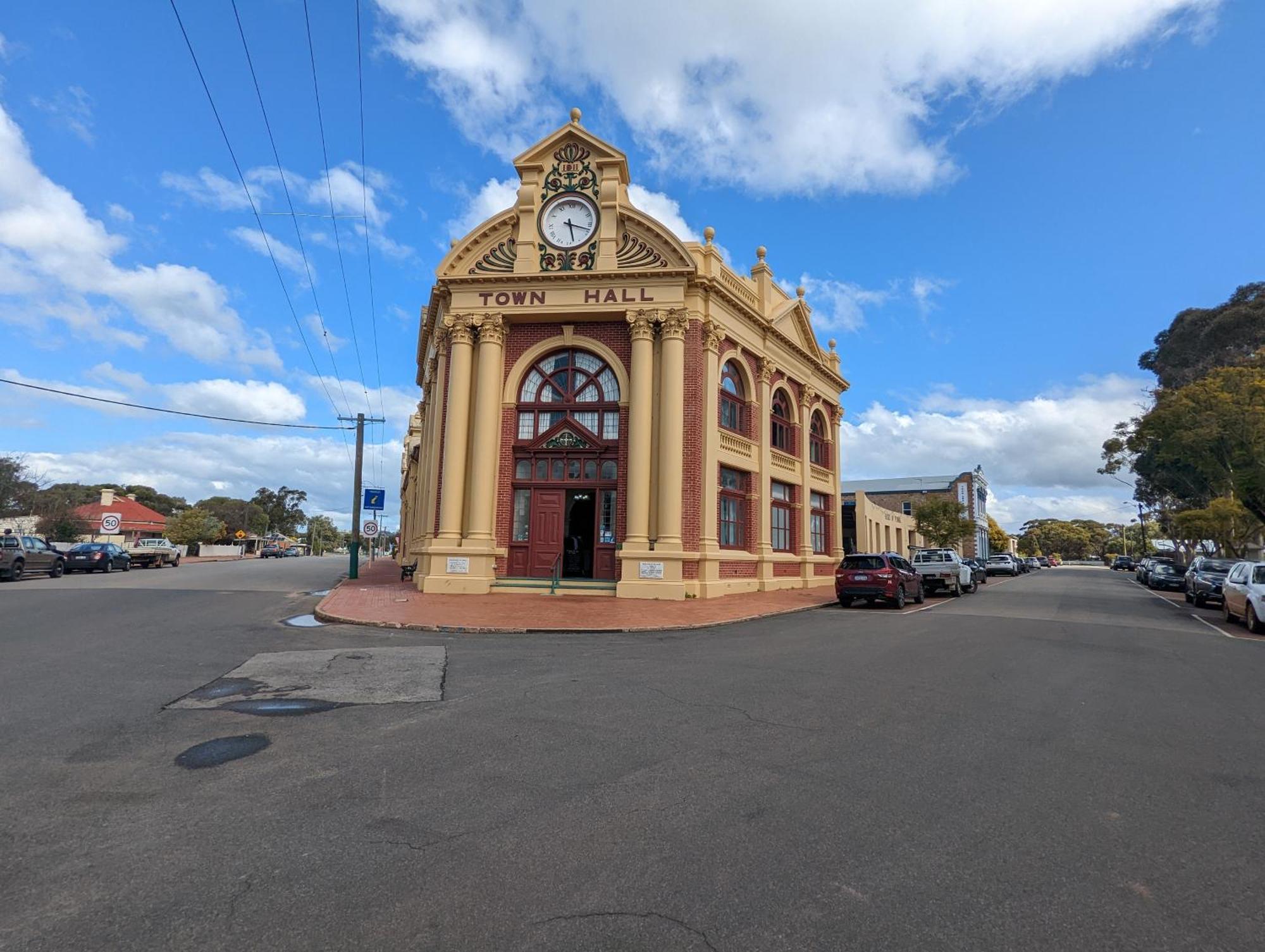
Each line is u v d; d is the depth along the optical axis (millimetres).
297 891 3414
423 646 10914
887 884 3561
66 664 8875
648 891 3451
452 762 5367
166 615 13961
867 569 19562
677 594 18438
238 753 5520
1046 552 144625
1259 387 25688
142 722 6340
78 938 3002
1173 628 15891
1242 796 4914
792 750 5750
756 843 4008
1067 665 10094
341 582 24391
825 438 30375
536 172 20938
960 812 4523
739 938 3061
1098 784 5102
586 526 21156
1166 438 28828
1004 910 3322
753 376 23484
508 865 3705
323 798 4625
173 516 77250
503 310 20250
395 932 3076
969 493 78625
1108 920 3256
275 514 118875
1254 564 16641
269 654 9758
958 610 19438
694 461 19828
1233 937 3133
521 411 20609
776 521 25625
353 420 27844
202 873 3590
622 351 20312
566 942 3018
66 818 4258
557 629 12914
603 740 5957
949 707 7336
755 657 10352
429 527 21609
